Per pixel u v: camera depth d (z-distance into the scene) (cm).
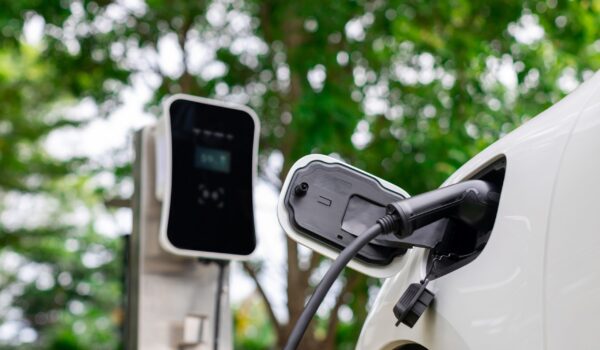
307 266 666
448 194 126
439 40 616
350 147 588
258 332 1480
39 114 1348
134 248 289
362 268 132
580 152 112
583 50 589
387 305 137
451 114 592
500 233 119
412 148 594
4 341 1962
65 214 1602
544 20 597
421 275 131
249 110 293
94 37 676
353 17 642
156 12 662
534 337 109
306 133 561
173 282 286
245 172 289
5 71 1253
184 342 282
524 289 112
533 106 575
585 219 107
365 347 142
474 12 626
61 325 1875
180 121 283
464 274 122
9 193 1519
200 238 278
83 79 700
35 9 653
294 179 133
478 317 116
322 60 618
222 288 287
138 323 280
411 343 132
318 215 132
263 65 692
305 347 650
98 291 1814
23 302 1934
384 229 124
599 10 580
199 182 282
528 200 117
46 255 1773
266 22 664
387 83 645
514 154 125
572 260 107
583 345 103
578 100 119
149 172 289
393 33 627
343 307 689
